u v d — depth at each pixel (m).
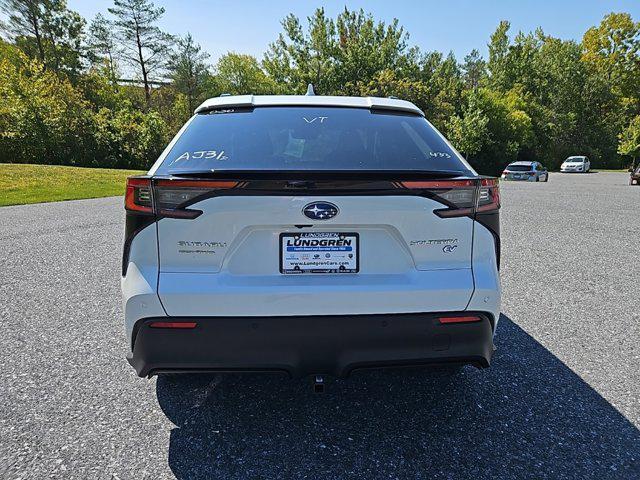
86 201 11.70
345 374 1.93
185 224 1.86
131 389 2.54
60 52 49.56
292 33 42.81
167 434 2.13
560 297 4.21
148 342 1.87
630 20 56.72
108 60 52.25
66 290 4.32
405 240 1.94
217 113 2.54
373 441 2.10
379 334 1.91
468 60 82.25
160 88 51.72
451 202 1.96
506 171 24.84
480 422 2.25
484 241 2.03
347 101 2.72
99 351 3.02
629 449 2.04
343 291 1.88
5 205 10.68
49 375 2.69
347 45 43.75
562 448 2.04
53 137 24.95
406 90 40.16
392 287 1.91
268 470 1.89
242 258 1.89
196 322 1.86
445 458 1.98
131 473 1.86
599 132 54.59
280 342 1.88
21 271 4.98
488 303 2.00
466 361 2.01
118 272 4.96
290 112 2.54
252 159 2.12
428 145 2.37
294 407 2.38
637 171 20.97
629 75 57.22
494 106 43.50
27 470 1.87
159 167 2.07
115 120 28.28
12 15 46.84
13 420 2.23
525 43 56.41
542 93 55.62
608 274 4.99
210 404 2.40
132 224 1.91
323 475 1.86
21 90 24.45
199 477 1.84
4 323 3.49
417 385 2.62
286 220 1.87
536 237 7.18
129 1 49.22
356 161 2.15
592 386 2.60
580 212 10.30
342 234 1.92
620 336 3.31
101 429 2.17
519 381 2.66
